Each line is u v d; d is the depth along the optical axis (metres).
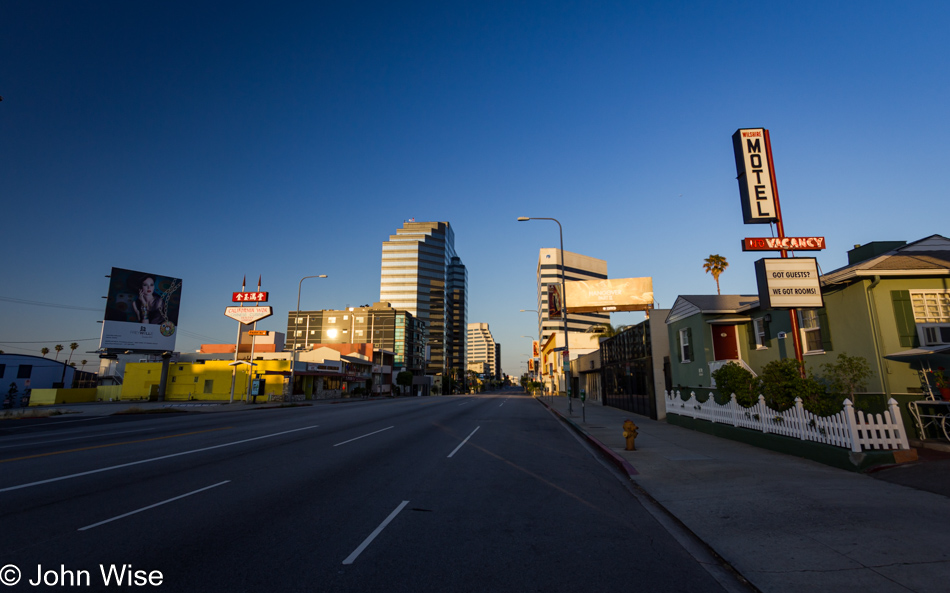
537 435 16.91
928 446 9.73
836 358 12.28
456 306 185.00
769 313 15.68
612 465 10.91
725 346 17.97
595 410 29.98
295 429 17.38
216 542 5.30
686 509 6.77
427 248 149.25
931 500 6.59
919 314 11.03
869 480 7.91
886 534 5.32
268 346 71.56
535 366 87.62
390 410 30.20
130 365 48.66
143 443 13.32
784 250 13.12
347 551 5.09
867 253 14.20
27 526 5.79
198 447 12.51
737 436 13.41
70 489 7.68
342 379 63.22
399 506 6.89
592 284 39.44
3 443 13.51
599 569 4.73
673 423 19.14
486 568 4.70
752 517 6.20
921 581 4.18
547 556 5.06
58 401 41.00
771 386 11.58
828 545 5.10
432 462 10.61
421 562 4.83
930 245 12.70
